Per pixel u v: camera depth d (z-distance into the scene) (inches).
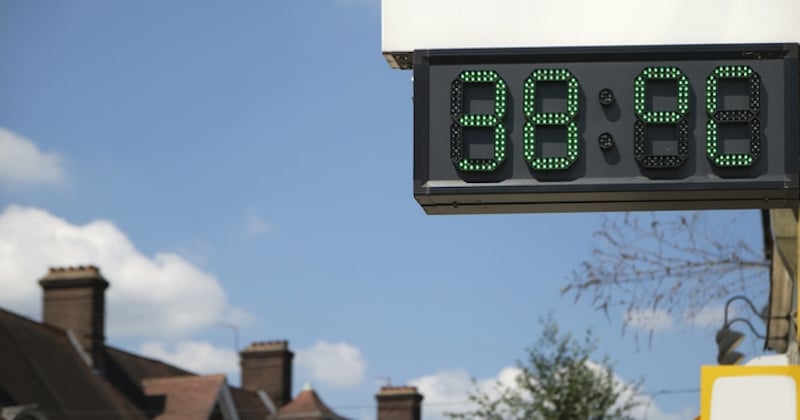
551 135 500.4
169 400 2999.5
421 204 506.6
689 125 498.9
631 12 508.1
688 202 503.5
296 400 3435.0
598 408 1795.0
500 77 507.2
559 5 510.6
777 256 787.4
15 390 2470.5
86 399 2706.7
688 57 503.8
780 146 495.8
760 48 502.3
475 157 500.4
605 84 503.8
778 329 845.2
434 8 515.8
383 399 3619.6
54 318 2901.1
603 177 496.7
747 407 584.7
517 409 1846.7
